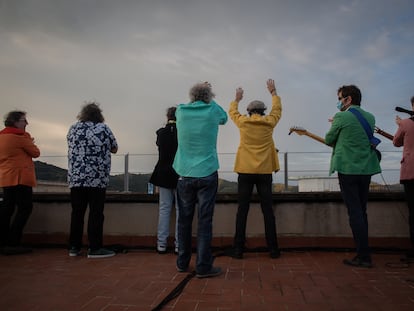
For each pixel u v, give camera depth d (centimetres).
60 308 241
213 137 330
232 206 459
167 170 416
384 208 439
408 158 367
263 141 393
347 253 408
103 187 406
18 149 432
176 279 306
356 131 353
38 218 491
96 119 418
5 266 358
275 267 345
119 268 348
